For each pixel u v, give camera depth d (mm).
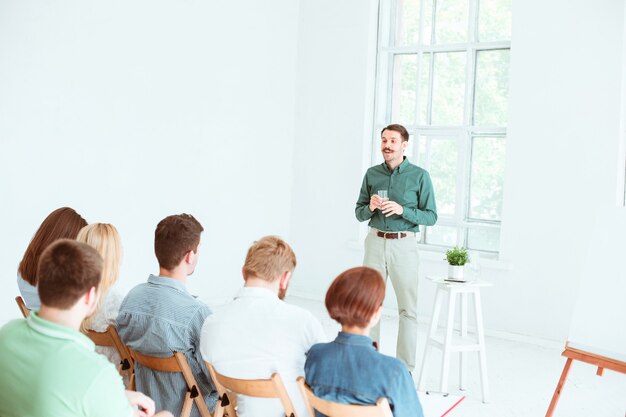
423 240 6598
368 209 4582
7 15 4879
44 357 1550
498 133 6125
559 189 5496
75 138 5348
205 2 6312
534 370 4801
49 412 1527
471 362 4945
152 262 6012
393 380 1882
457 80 6395
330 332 5602
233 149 6691
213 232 6559
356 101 6836
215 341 2193
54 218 2617
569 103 5438
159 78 5965
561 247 5488
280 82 7148
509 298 5754
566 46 5445
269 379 2061
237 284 6867
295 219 7355
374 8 6770
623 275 3051
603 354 3039
